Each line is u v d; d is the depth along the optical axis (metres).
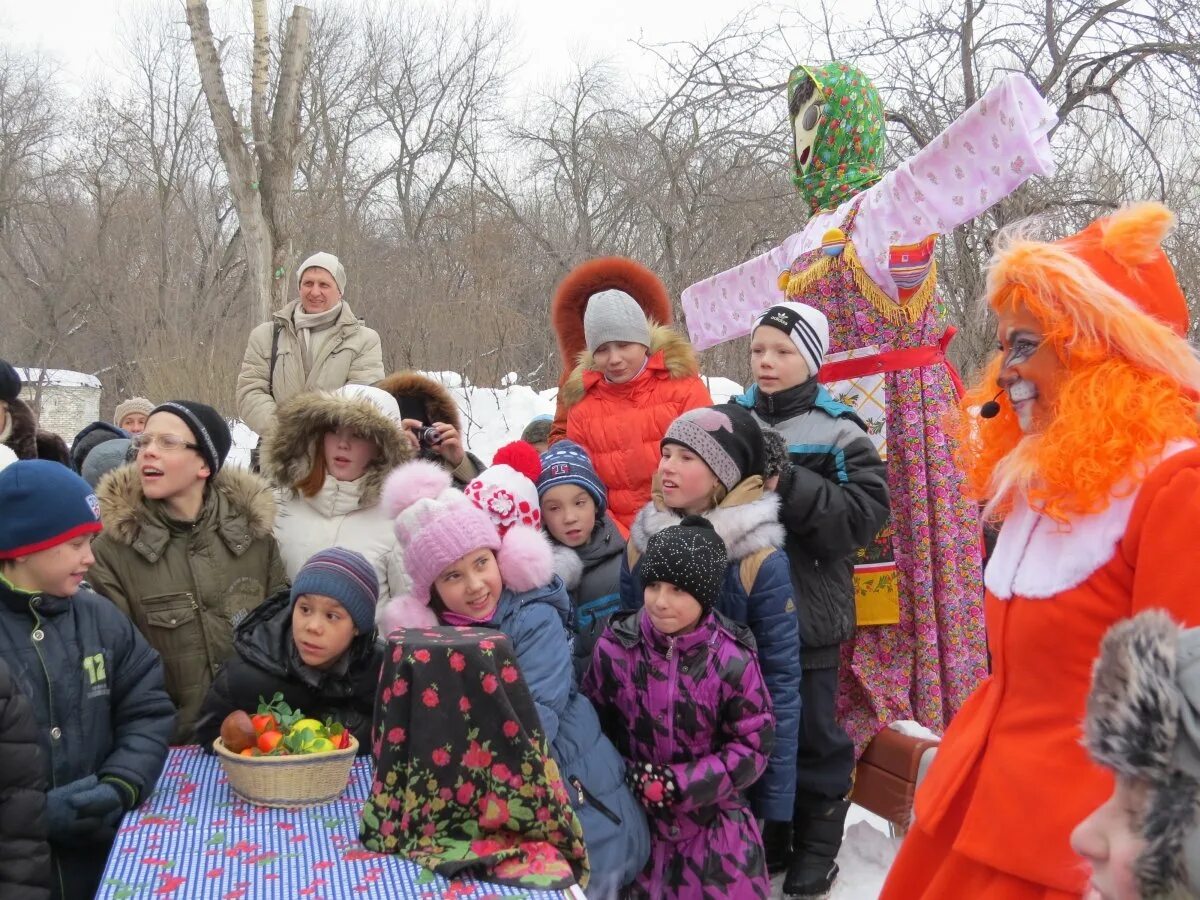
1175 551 1.57
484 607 2.72
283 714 2.50
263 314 10.66
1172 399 1.69
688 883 2.73
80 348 22.27
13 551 2.39
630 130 13.22
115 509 2.94
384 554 3.28
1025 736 1.77
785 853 3.37
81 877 2.38
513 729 2.18
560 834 2.20
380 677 2.27
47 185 25.39
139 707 2.54
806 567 3.21
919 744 3.29
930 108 7.61
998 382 1.92
